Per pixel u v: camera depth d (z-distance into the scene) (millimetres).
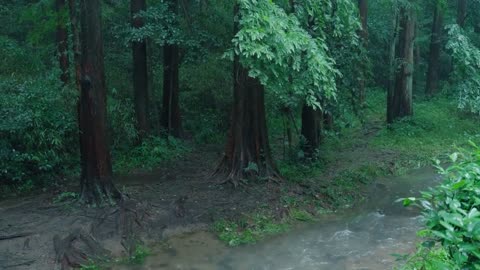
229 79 17094
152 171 12898
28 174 11219
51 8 12523
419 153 15258
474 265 2889
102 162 9500
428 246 3357
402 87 18641
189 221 9328
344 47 11875
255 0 8078
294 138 16094
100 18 9234
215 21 14875
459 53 18141
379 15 20234
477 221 2820
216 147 15719
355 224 9703
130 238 8477
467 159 3746
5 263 7461
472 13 24094
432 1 22250
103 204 9375
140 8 13930
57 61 14078
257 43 7922
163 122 16047
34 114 11219
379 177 12992
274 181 11203
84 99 9312
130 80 17188
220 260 8000
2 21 17172
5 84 11852
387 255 8109
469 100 18172
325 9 10688
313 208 10406
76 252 7871
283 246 8602
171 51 15641
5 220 8836
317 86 9094
